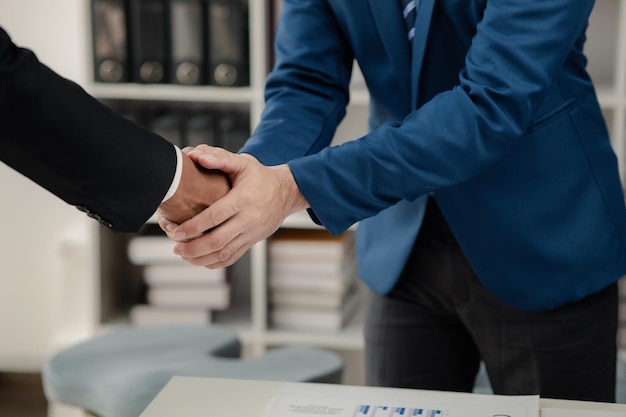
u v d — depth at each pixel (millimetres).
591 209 1634
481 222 1641
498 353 1722
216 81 3082
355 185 1446
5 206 3518
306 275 3180
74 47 3424
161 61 3090
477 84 1445
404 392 1369
